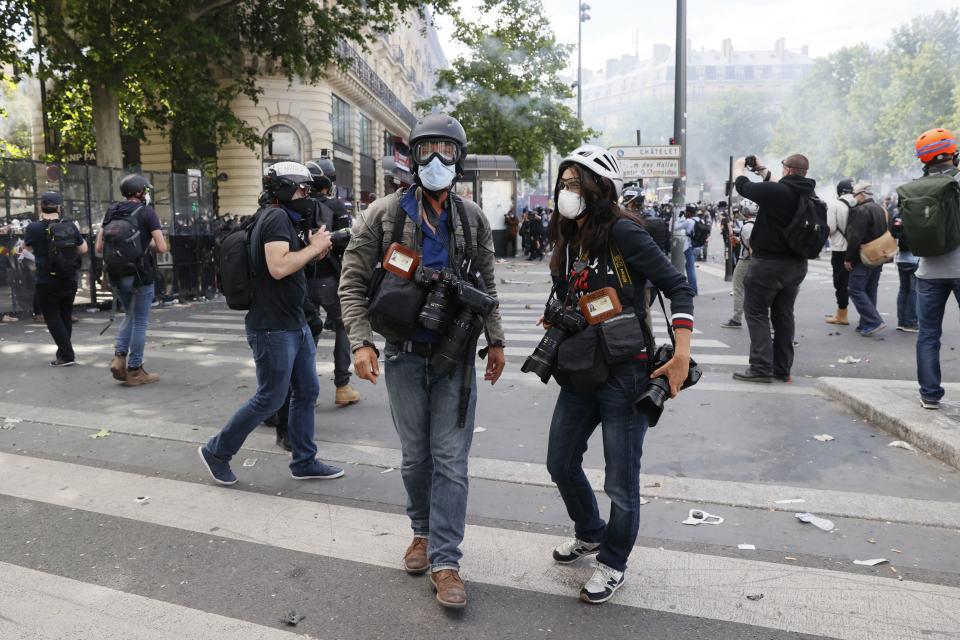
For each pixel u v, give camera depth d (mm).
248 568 3010
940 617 2588
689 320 2545
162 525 3434
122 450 4578
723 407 5383
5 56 15695
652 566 2994
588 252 2658
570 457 2848
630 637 2502
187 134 18266
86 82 15859
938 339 4812
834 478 3951
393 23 18547
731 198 15359
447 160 2691
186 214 13539
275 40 17969
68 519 3500
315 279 5363
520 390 6012
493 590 2826
